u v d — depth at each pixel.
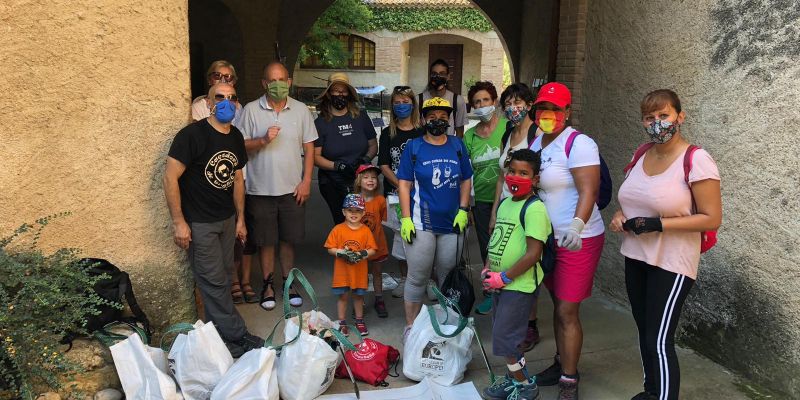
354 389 3.57
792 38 3.32
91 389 3.34
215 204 3.72
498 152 4.56
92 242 3.65
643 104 2.96
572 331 3.36
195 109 4.60
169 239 3.88
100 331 3.42
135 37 3.58
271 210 4.80
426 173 3.95
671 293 3.03
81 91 3.48
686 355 4.07
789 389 3.43
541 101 3.24
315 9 14.08
